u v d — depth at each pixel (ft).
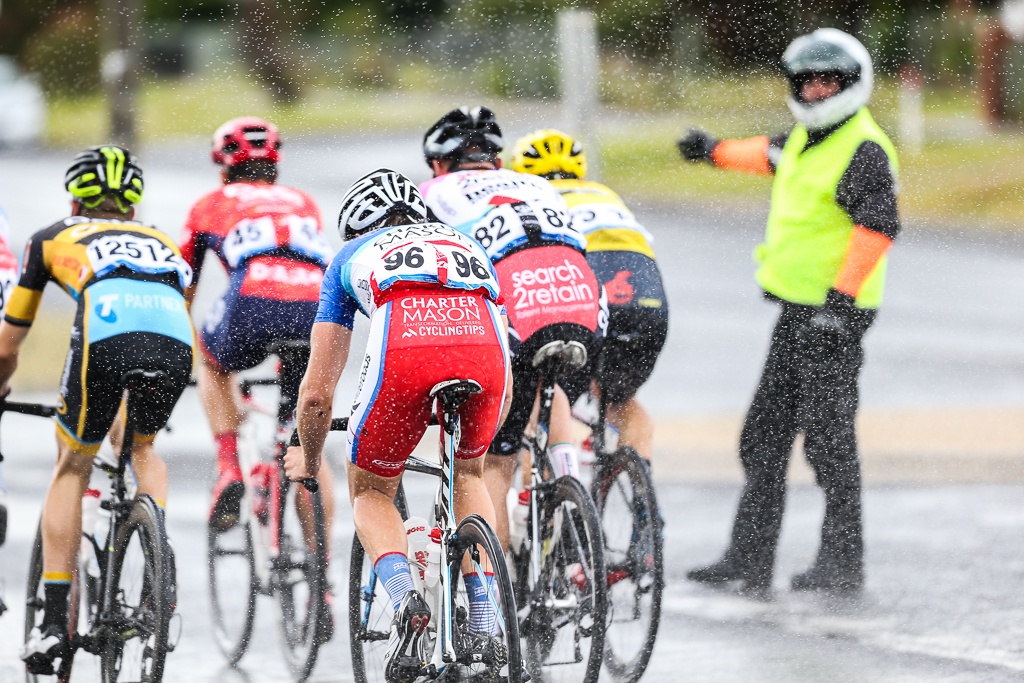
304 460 44.70
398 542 42.60
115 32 159.43
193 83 302.04
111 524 47.96
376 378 40.45
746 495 62.69
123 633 46.06
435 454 77.46
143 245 48.32
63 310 144.36
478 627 41.45
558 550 48.44
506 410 42.75
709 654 52.44
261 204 57.06
